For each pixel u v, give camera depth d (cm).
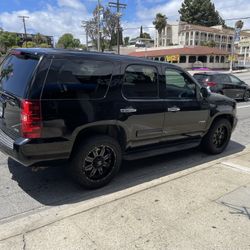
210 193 420
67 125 391
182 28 8619
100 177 440
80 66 400
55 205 394
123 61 441
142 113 463
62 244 304
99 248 299
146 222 344
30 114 366
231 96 1486
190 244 308
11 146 385
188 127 541
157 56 6138
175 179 467
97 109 414
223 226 339
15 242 306
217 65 6206
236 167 527
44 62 375
